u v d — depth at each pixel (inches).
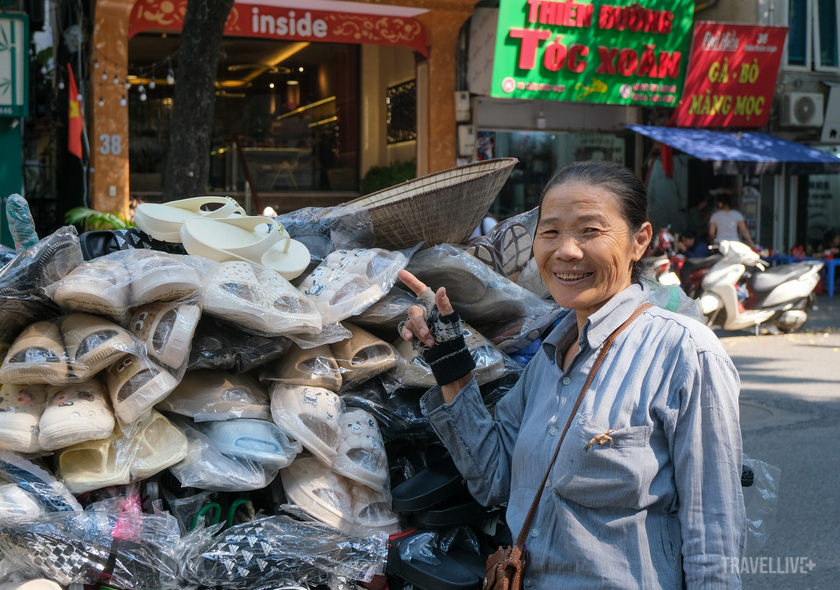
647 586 62.4
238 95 464.1
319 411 86.3
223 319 85.5
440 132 456.4
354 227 103.3
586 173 67.9
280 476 91.4
